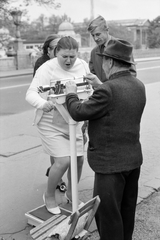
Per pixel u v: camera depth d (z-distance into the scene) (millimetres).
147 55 37875
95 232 3018
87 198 3637
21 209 3439
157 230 3051
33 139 5863
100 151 2291
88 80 2498
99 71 3725
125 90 2219
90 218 2283
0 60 22297
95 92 2203
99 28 3674
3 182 4090
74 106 2268
